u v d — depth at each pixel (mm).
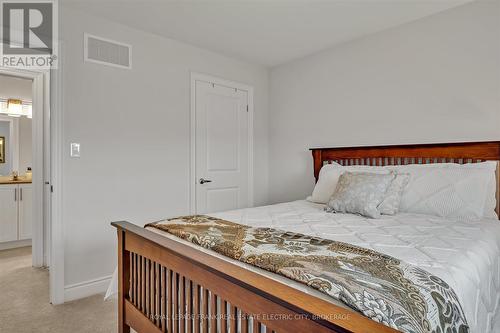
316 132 3312
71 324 1983
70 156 2354
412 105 2557
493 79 2148
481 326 1135
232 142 3512
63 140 2316
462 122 2287
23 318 2059
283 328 803
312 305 746
